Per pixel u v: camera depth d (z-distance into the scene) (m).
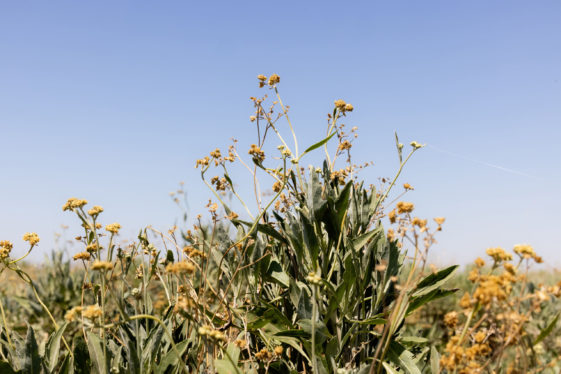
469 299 1.52
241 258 2.34
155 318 1.74
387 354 2.05
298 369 2.33
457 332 1.72
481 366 1.54
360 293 2.19
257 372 2.17
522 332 1.48
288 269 2.53
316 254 2.13
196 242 2.78
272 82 2.58
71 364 2.05
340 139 2.61
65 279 4.45
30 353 1.95
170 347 2.26
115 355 2.13
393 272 2.19
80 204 2.27
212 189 2.49
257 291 2.56
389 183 2.64
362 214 2.41
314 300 1.85
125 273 2.53
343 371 1.89
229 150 2.64
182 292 2.40
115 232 2.16
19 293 4.82
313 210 2.16
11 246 2.29
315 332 1.93
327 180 2.41
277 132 2.53
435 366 1.98
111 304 2.97
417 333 3.30
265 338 2.28
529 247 1.50
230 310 2.41
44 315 4.06
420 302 2.09
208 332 1.69
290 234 2.32
